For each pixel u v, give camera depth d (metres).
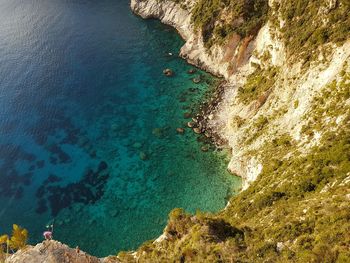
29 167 72.88
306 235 34.44
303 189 45.50
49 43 106.62
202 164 69.31
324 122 52.78
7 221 63.62
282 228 37.16
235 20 85.00
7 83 92.75
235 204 54.16
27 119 83.38
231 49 85.25
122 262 38.94
